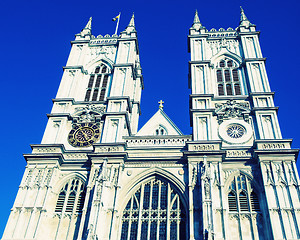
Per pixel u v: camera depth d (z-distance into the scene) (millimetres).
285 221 38438
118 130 49469
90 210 41031
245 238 39094
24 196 43469
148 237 40250
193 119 49812
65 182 45781
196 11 67875
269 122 48688
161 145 48156
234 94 53750
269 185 41469
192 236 37938
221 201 40562
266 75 54594
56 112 53500
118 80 56656
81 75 58875
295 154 43531
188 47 63094
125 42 62750
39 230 40812
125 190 43812
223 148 46438
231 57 59344
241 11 66812
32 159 46719
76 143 49906
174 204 42625
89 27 68125
